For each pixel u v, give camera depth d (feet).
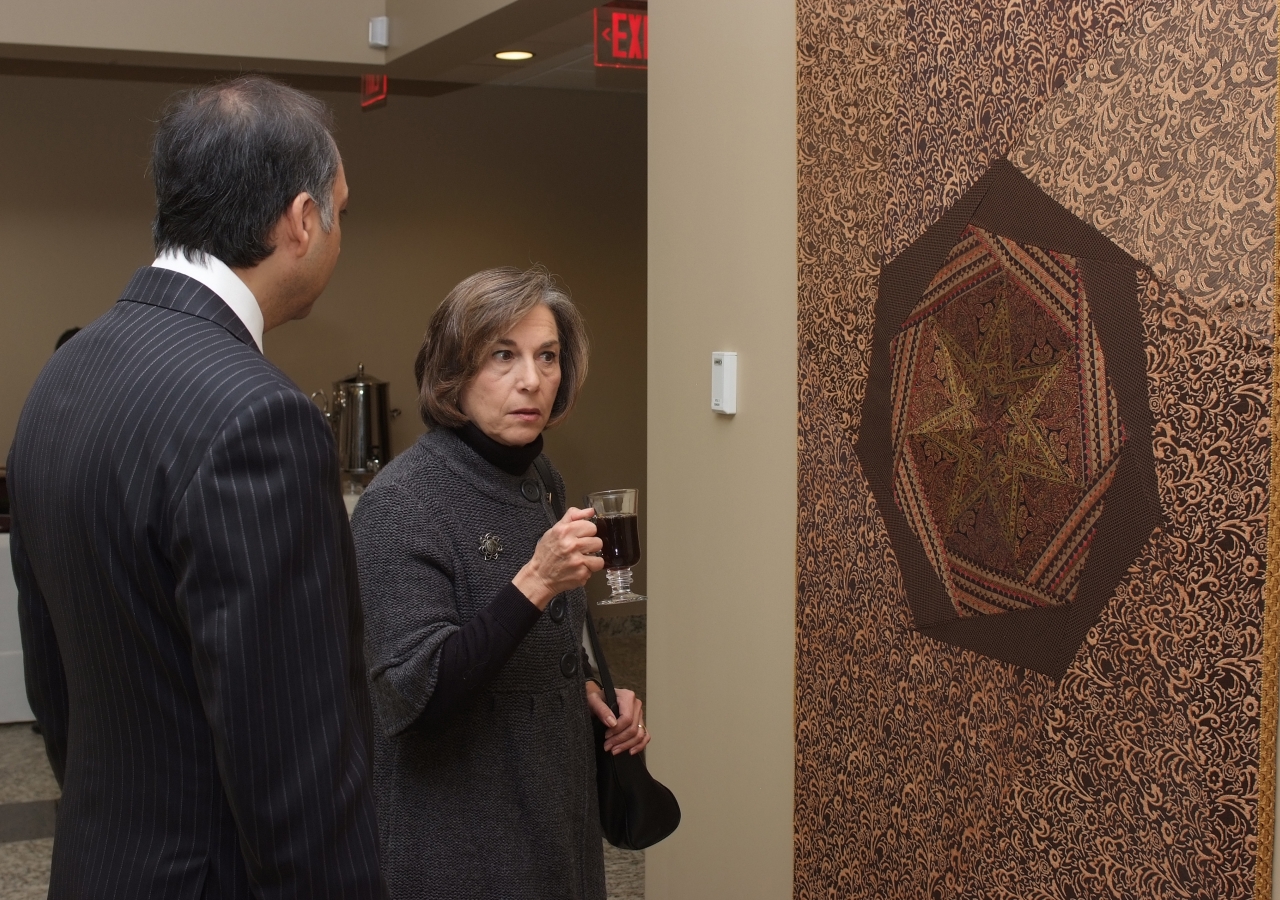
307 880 3.35
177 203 3.69
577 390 5.69
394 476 5.19
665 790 5.79
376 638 4.94
